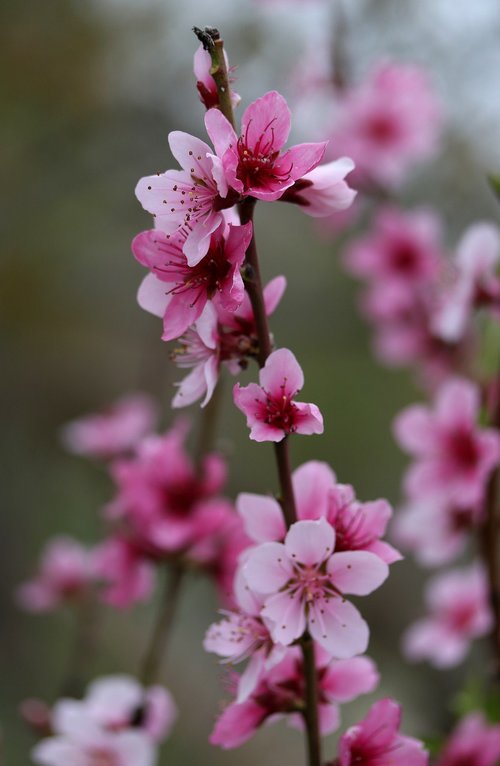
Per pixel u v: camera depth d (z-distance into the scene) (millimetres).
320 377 2301
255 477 2105
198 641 2010
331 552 799
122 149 2123
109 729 969
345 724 1752
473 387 999
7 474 2146
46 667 1865
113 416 1292
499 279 995
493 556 982
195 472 983
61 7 2164
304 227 2170
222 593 966
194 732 1860
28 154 2158
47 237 2201
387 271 1302
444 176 1743
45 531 2061
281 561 799
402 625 2055
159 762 1777
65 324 2250
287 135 800
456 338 1127
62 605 1227
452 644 1057
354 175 1314
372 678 832
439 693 1779
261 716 820
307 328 2068
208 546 973
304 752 1915
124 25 2143
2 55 2127
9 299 2180
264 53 1819
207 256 803
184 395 818
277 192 790
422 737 931
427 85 1321
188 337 826
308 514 818
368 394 2287
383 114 1294
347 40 1424
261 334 808
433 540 1027
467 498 984
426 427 1006
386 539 1117
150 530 979
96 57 2158
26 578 2006
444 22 1723
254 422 798
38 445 2203
